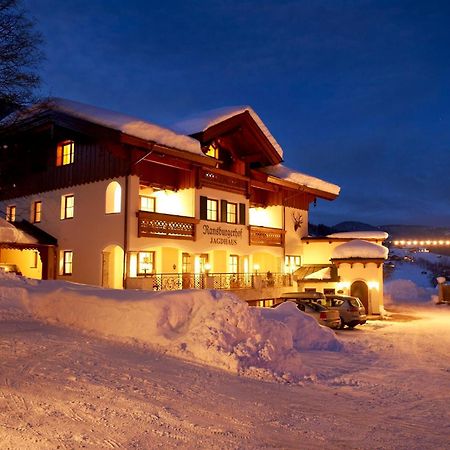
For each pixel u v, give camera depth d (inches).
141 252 904.9
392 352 590.9
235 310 439.8
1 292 559.8
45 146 988.6
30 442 201.6
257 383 362.0
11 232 871.7
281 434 249.4
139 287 809.5
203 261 1022.4
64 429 221.1
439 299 1521.9
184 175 968.3
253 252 1130.7
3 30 699.4
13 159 997.2
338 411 307.3
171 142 846.5
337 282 1196.5
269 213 1282.0
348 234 1341.0
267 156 1102.4
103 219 858.1
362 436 257.0
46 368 323.0
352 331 833.5
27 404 249.4
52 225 956.0
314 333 597.0
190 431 237.9
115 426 232.5
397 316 1156.5
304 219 1362.0
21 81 728.3
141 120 821.2
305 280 1223.5
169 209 989.2
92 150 896.3
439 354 577.6
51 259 932.0
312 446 235.8
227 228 1045.2
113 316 474.6
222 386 335.6
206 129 952.9
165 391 303.4
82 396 272.5
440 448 242.2
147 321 453.1
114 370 338.0
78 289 538.0
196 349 410.3
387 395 361.1
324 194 1380.4
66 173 941.2
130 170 826.8
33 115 847.1
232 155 1097.4
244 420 266.1
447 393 371.2
